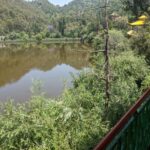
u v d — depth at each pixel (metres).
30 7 179.00
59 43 106.75
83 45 39.41
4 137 8.61
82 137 8.94
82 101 12.52
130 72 17.59
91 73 15.93
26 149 8.34
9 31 132.88
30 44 108.12
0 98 27.50
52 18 163.25
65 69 46.53
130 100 12.47
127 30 37.31
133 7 43.03
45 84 32.41
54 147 8.34
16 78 39.84
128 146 3.04
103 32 11.85
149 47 22.67
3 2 145.12
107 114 11.49
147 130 3.84
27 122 9.09
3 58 64.00
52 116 9.81
